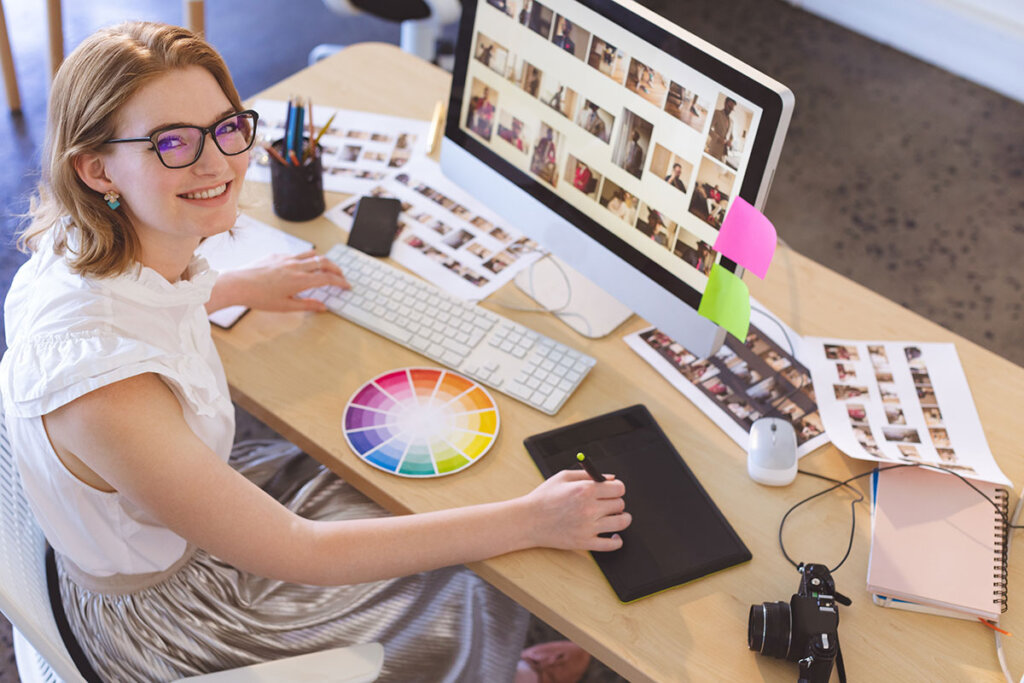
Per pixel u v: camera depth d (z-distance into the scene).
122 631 1.18
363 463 1.18
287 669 0.99
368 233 1.48
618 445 1.21
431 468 1.17
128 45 0.94
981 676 1.01
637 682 1.02
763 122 1.03
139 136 0.95
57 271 1.06
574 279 1.44
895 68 3.43
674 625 1.04
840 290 1.44
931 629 1.05
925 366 1.32
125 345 0.99
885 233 2.80
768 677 1.00
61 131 0.96
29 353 1.00
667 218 1.19
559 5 1.20
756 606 1.01
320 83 1.77
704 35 3.51
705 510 1.15
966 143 3.13
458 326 1.35
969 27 3.30
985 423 1.25
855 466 1.21
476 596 1.29
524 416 1.25
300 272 1.36
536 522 1.08
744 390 1.29
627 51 1.15
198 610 1.20
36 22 3.16
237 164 1.04
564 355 1.31
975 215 2.88
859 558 1.11
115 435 0.96
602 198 1.26
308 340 1.33
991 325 2.56
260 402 1.24
